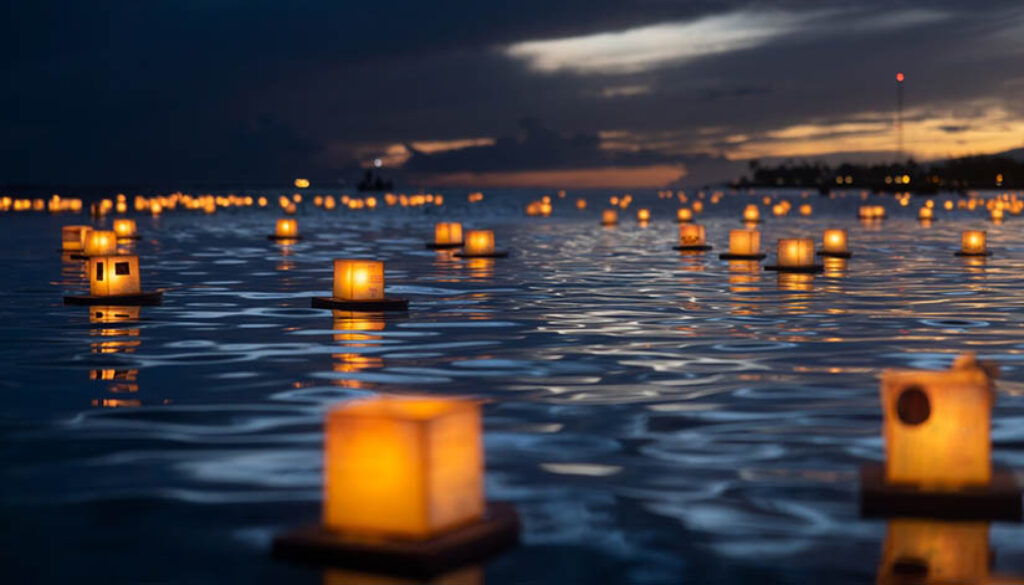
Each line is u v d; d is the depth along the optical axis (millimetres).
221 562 4582
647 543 4828
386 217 54875
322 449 6559
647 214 48188
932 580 4371
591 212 64062
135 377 9086
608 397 8195
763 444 6668
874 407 7777
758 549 4750
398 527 4523
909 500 5215
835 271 20641
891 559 4621
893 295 16016
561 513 5262
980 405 5207
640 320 12992
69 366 9641
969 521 5129
